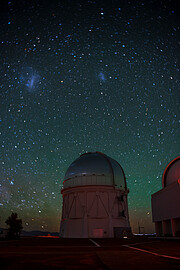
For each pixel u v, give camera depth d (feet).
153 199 107.96
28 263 25.91
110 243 63.52
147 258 31.65
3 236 94.63
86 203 131.85
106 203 132.26
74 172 142.20
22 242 65.62
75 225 129.18
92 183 135.44
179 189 79.71
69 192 139.54
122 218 132.36
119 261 28.43
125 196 143.54
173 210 83.76
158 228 102.37
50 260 28.58
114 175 140.46
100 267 24.00
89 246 53.36
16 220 98.43
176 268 23.72
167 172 104.78
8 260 28.35
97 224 126.93
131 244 60.18
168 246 53.42
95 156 148.46
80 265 25.05
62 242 66.23
